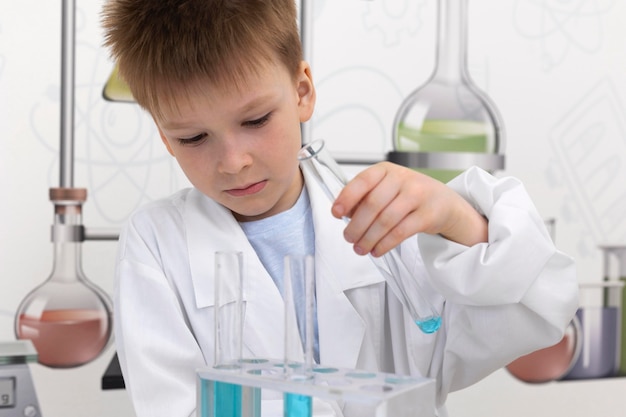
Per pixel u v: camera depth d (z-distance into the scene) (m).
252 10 0.62
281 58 0.64
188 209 0.74
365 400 0.40
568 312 0.63
